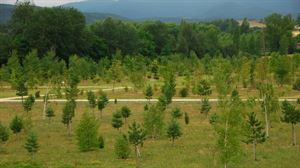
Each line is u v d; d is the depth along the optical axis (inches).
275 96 2842.0
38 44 6392.7
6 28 7258.9
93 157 2240.4
